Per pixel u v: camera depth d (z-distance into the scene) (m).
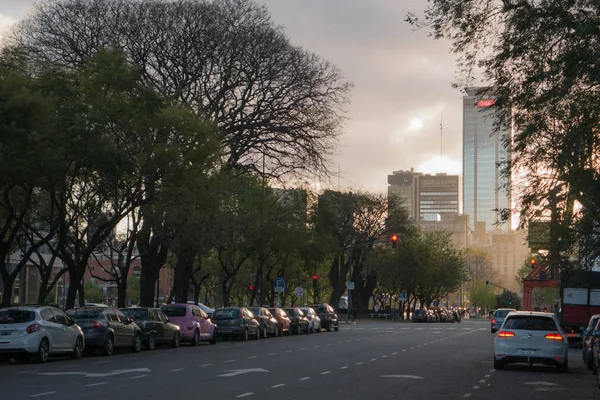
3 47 30.34
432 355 31.91
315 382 19.83
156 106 30.47
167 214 39.19
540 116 17.78
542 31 16.12
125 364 25.31
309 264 60.50
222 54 46.19
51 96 28.23
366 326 75.56
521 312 25.97
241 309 44.75
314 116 48.75
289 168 48.97
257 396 16.48
